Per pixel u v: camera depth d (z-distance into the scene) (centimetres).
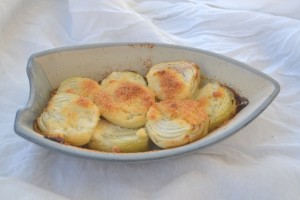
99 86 67
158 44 71
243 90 67
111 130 62
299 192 57
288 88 75
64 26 87
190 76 67
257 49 83
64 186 58
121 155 54
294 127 68
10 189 54
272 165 60
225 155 62
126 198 57
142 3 94
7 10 83
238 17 87
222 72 69
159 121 61
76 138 59
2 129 64
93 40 82
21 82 72
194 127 59
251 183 58
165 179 59
